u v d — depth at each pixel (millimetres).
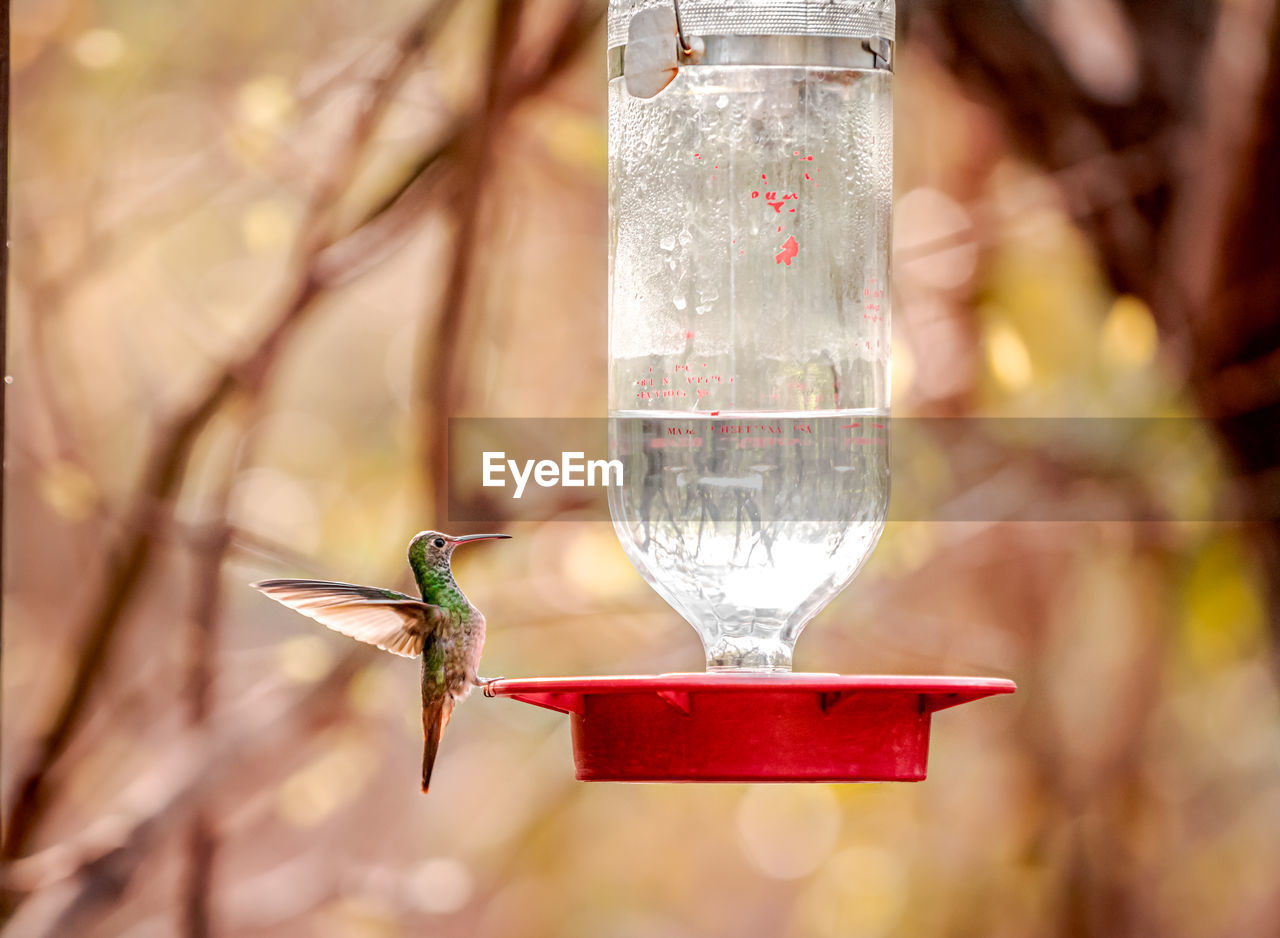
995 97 7496
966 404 8609
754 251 4586
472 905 12477
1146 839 9992
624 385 4594
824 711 4023
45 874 7711
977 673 9727
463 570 8758
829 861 11523
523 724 10617
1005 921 10836
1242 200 7117
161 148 10398
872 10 4652
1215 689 10094
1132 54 7320
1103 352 7648
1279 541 7668
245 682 10805
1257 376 7379
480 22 7777
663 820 14188
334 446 11734
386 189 8008
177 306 10641
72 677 8062
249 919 10477
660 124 4574
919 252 8188
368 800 12125
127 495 8602
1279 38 6805
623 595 8961
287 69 10031
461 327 7652
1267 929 10078
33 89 10055
